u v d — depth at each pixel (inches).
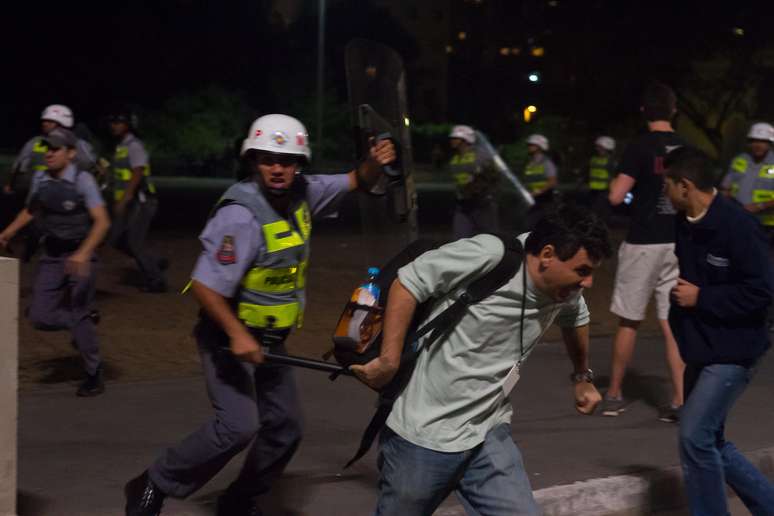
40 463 220.4
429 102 2800.2
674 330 188.1
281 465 183.2
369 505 203.9
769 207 406.9
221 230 161.3
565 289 140.9
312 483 215.6
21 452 228.2
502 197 592.1
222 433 169.0
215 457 171.2
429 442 144.6
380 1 3272.6
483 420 148.5
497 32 2153.1
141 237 462.9
